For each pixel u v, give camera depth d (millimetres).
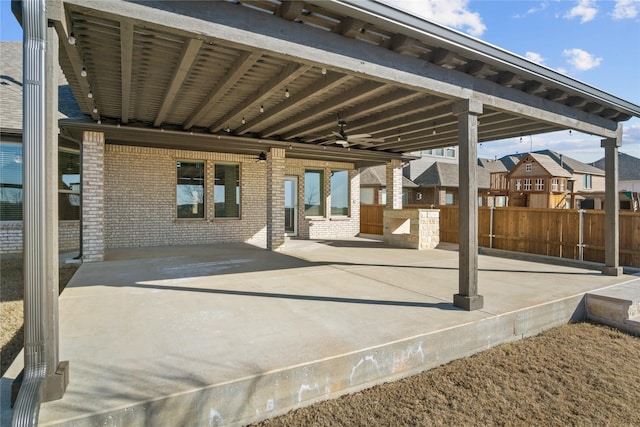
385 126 7406
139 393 2256
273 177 8977
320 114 6352
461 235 4309
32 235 2199
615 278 6055
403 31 3514
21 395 2037
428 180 19016
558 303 4633
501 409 2752
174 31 2830
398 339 3180
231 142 8516
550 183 16906
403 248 9719
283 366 2639
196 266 6719
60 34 2715
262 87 5254
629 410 2799
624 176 31438
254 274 6043
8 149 8008
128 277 5734
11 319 4496
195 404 2305
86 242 7094
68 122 6738
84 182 7090
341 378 2846
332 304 4297
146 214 9398
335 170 12820
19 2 2309
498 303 4430
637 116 6320
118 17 2611
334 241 11273
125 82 4758
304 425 2488
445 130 7820
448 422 2568
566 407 2820
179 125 7758
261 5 3107
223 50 4094
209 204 10172
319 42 3432
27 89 2207
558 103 5543
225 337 3217
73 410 2072
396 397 2859
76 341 3107
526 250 8875
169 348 2965
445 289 5113
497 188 19031
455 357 3551
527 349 3877
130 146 9180
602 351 3891
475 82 4496
